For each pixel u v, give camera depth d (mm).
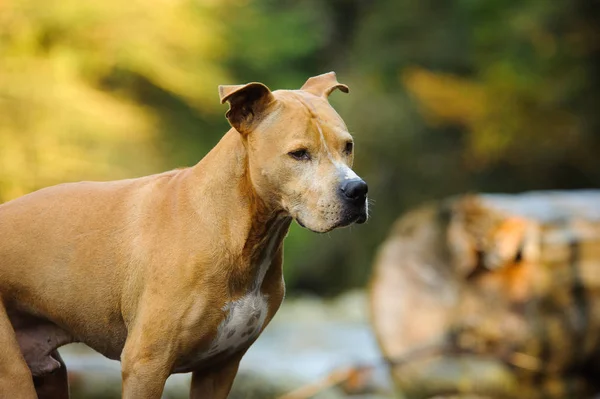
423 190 36062
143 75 28531
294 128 6570
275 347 18656
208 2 30078
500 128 32156
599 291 11289
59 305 6770
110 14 26188
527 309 11492
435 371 12289
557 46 31547
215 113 31875
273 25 34094
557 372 11641
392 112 36750
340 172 6539
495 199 12203
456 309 12203
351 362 14727
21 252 6773
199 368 7020
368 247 36406
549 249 11367
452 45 37312
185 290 6453
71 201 6871
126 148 26516
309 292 37531
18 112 24031
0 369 6582
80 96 25016
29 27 24891
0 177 23156
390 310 12641
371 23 40500
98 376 11031
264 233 6676
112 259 6645
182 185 6762
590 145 31703
